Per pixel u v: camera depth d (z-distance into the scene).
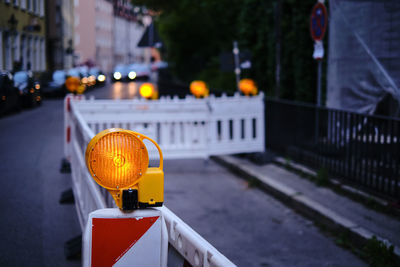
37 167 9.03
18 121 16.86
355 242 5.51
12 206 6.56
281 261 5.14
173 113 9.46
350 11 8.90
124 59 106.38
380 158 6.71
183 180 8.80
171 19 27.98
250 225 6.34
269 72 15.31
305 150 8.82
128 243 2.41
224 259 2.09
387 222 5.86
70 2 58.44
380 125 6.68
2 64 31.75
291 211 6.95
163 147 9.50
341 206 6.54
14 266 4.64
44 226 5.81
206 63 29.52
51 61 47.72
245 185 8.49
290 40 13.27
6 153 10.41
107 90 35.72
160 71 37.62
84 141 5.26
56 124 15.91
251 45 18.59
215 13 25.48
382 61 8.35
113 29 97.00
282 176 8.41
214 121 9.60
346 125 7.49
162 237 2.43
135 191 2.32
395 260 4.88
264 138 9.98
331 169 7.92
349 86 9.07
